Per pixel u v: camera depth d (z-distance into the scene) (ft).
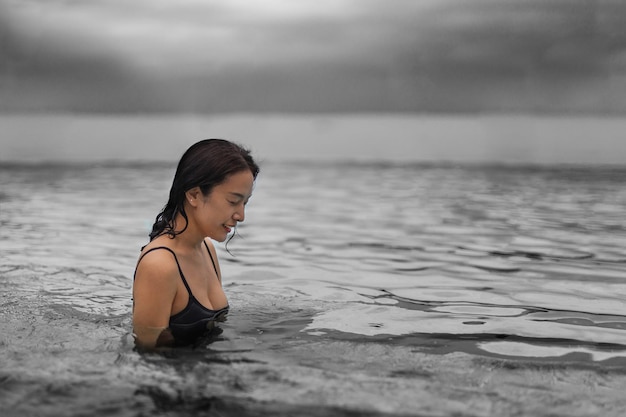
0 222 18.74
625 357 7.78
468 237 16.80
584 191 27.58
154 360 7.39
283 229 18.11
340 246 15.57
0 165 41.86
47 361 7.33
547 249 15.14
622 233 17.25
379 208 22.56
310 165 42.57
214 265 9.57
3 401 6.25
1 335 8.31
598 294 11.07
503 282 11.93
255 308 9.72
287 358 7.53
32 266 12.82
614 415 6.06
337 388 6.62
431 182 31.76
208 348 7.84
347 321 9.18
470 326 9.07
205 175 8.28
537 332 8.81
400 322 9.21
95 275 12.13
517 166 41.06
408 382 6.82
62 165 42.06
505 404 6.28
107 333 8.40
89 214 20.58
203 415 5.98
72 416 5.96
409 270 12.92
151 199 24.56
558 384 6.82
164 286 8.27
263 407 6.15
